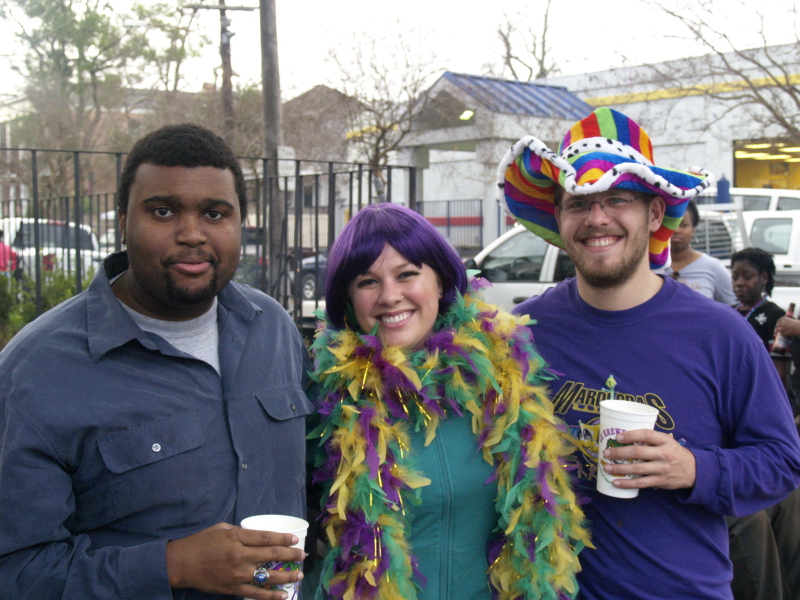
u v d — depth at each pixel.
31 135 18.06
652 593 1.79
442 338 1.92
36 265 4.24
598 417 1.90
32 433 1.36
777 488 1.76
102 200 17.02
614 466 1.69
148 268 1.48
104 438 1.41
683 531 1.81
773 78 12.73
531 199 2.23
